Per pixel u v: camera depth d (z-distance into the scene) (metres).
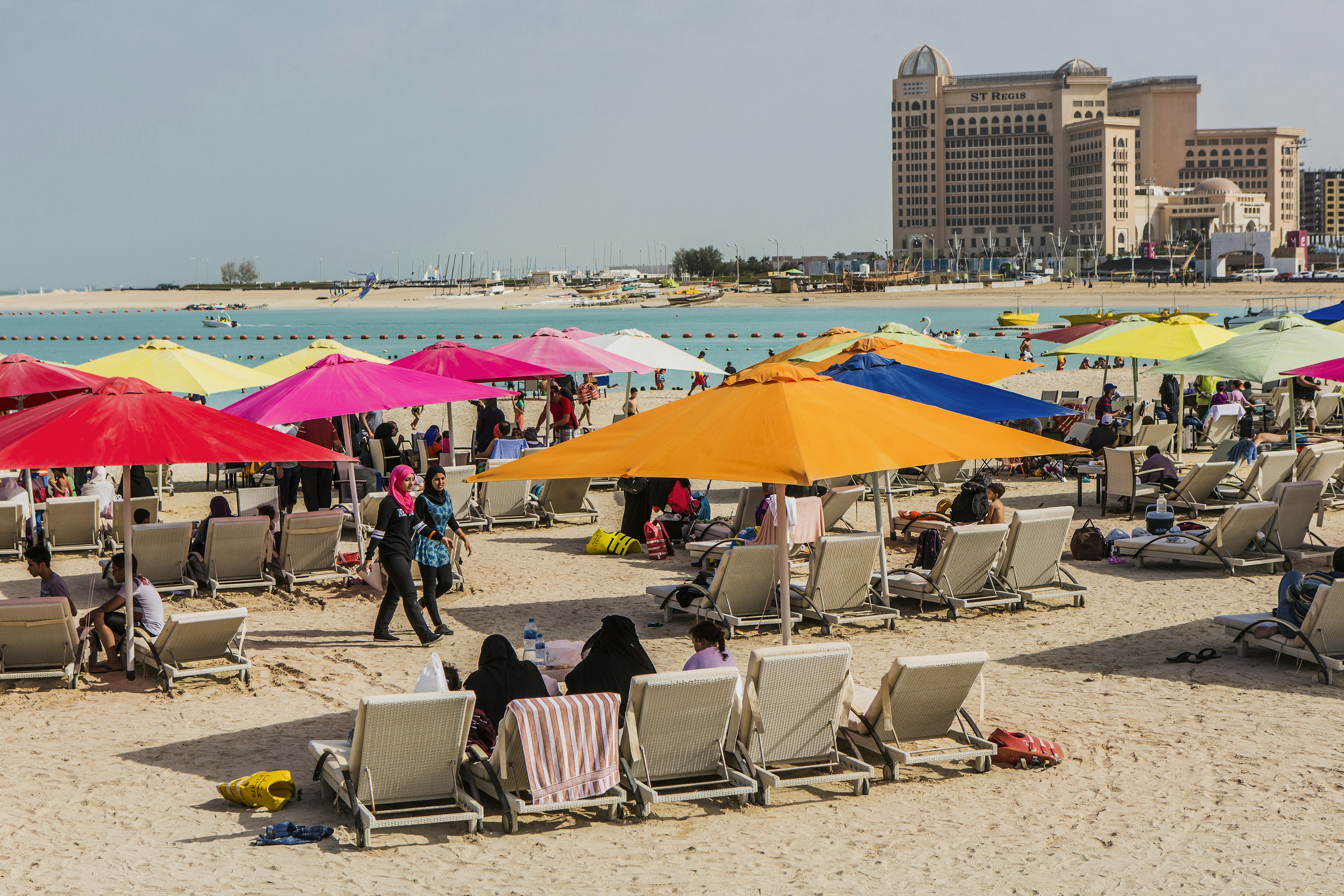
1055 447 7.39
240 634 9.84
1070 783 7.16
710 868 5.99
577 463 7.14
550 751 6.46
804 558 14.56
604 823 6.62
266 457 8.88
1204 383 28.56
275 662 10.34
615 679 7.30
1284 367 15.02
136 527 12.82
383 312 193.00
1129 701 8.73
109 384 9.23
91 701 9.18
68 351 80.81
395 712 6.23
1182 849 6.13
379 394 13.37
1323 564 12.88
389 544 10.80
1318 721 8.17
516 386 40.81
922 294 180.62
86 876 5.93
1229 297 143.88
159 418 8.95
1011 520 11.85
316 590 13.34
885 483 19.78
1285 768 7.28
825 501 15.02
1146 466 17.47
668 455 6.87
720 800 6.96
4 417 9.62
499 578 13.85
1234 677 9.30
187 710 8.93
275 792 6.93
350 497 18.84
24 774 7.52
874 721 7.36
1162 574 13.31
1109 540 14.27
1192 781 7.11
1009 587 11.95
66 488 18.91
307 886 5.80
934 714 7.39
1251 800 6.79
